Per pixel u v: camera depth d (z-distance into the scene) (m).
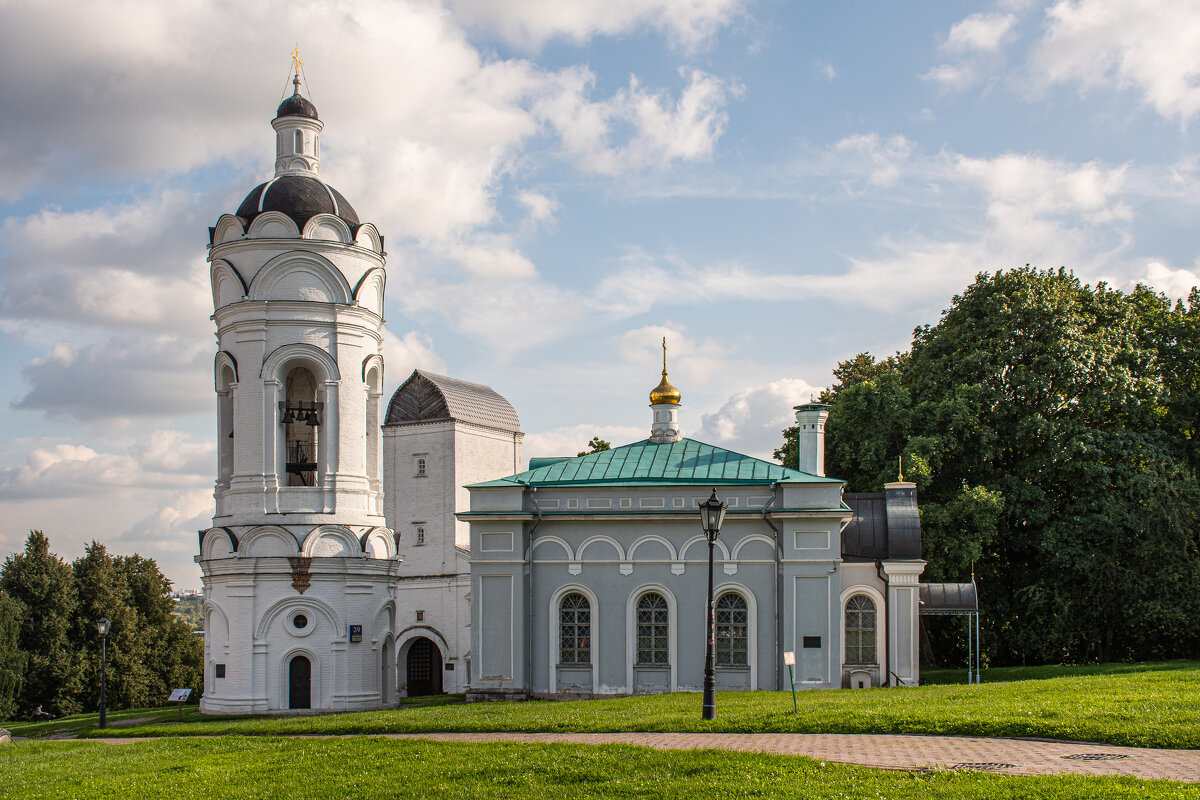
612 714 27.95
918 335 58.06
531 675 39.88
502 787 19.80
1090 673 40.81
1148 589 47.06
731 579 39.34
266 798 20.41
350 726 28.86
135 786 21.94
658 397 44.41
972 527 47.03
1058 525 47.62
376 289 46.28
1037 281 52.06
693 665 39.09
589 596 39.84
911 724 23.12
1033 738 21.39
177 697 41.81
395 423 62.31
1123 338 51.66
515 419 66.88
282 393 43.81
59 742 31.80
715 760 20.25
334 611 42.47
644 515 39.56
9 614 64.06
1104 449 48.25
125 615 73.62
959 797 16.59
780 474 40.28
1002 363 50.81
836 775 18.59
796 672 38.34
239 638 41.84
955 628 50.66
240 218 44.19
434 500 60.81
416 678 60.06
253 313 43.34
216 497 44.69
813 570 38.75
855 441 52.41
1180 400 51.44
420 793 19.89
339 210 45.34
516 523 40.19
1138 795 16.02
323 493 43.38
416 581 60.38
